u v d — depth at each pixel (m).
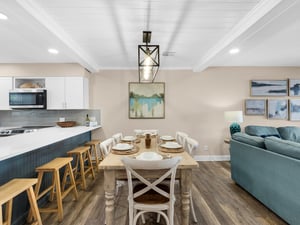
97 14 2.05
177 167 1.56
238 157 2.84
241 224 1.94
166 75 4.41
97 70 4.33
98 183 3.05
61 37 2.46
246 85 4.42
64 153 3.00
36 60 3.78
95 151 3.66
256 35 2.37
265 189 2.20
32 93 3.81
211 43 2.95
